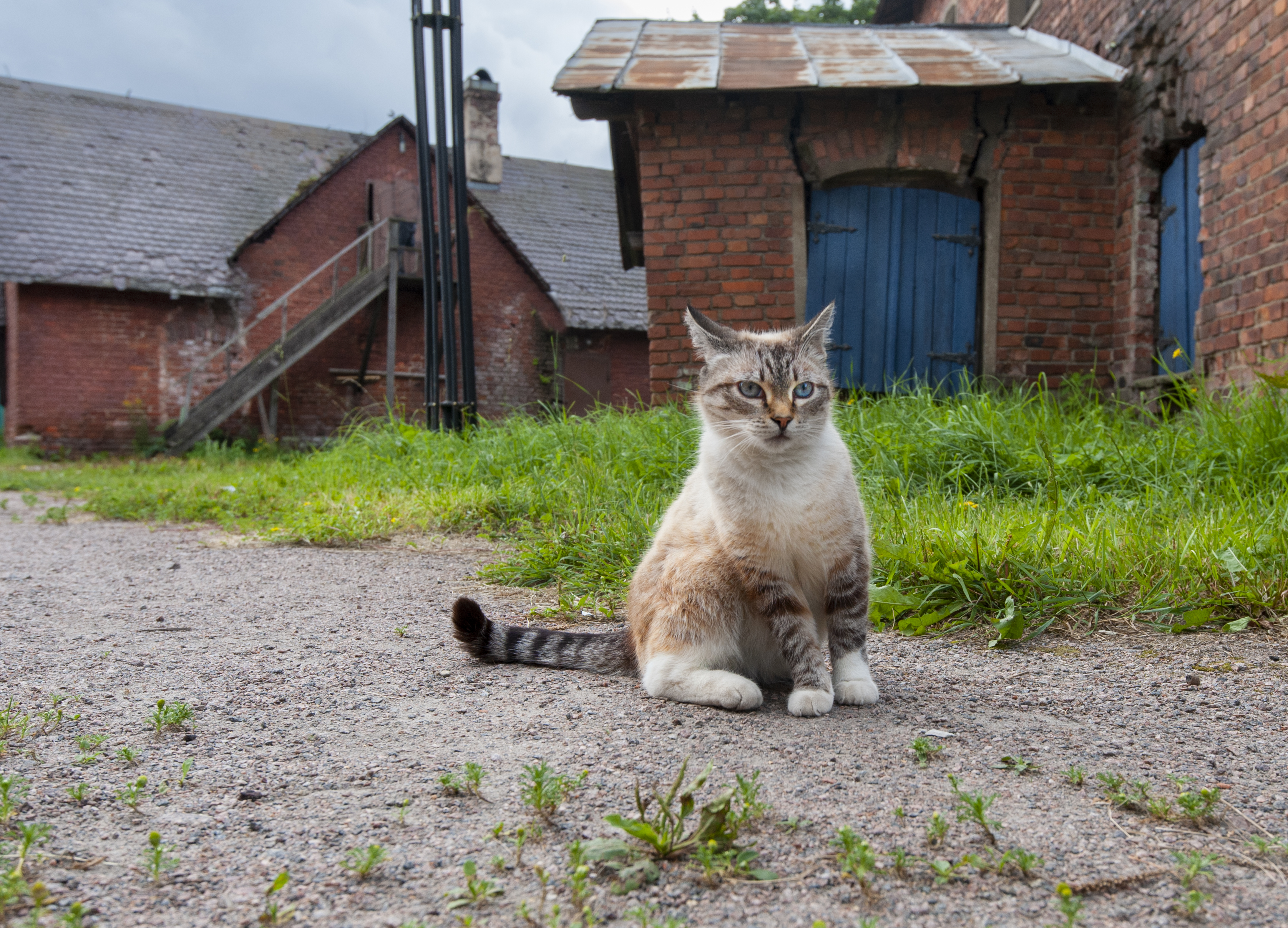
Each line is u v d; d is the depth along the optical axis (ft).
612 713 8.68
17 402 62.34
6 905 5.07
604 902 5.17
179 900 5.23
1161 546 13.14
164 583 16.33
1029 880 5.39
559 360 74.79
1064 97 29.45
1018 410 21.68
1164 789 6.78
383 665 10.67
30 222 64.49
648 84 28.43
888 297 30.83
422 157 33.96
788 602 9.11
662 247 30.14
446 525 21.94
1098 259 30.32
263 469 40.06
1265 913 5.06
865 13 64.90
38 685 9.84
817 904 5.15
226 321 67.77
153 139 74.64
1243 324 23.35
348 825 6.18
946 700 9.14
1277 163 22.03
